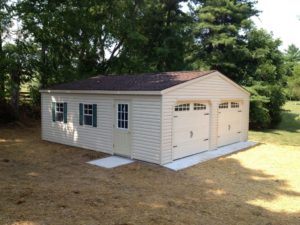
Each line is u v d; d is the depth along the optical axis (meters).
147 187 8.73
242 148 14.56
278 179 10.01
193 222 6.42
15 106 20.58
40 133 18.02
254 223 6.60
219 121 14.31
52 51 21.27
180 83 11.44
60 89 14.62
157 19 25.70
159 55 25.17
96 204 7.13
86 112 13.61
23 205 6.85
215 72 13.43
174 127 11.48
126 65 24.77
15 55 18.91
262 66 22.66
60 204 7.01
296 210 7.50
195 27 24.48
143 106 11.32
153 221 6.32
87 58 23.66
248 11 24.16
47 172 10.00
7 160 11.46
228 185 9.24
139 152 11.59
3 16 18.50
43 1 19.94
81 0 20.67
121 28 23.48
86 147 13.70
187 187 8.89
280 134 20.75
